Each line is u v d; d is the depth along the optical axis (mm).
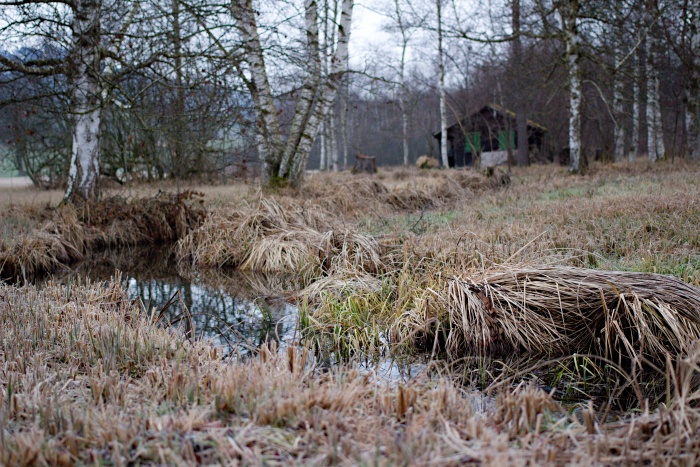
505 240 8008
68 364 4094
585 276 5148
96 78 11211
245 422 2992
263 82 13797
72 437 2703
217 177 19688
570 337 5047
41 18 10555
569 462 2639
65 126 19766
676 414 2977
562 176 18000
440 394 3338
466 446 2764
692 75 18531
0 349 4258
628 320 4742
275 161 14219
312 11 13617
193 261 9898
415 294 6141
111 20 11953
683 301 4645
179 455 2629
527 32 18641
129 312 5797
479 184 15664
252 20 12992
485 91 32250
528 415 3164
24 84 12188
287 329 6113
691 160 18641
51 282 6836
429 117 42906
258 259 9211
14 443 2658
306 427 2889
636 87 22000
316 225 10281
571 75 18062
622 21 17672
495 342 5121
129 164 17875
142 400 3393
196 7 10711
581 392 4281
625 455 2688
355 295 6441
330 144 29656
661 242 7078
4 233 9891
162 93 12461
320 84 14508
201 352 4531
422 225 9711
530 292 5203
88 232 11016
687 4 18906
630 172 16844
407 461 2508
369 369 4871
